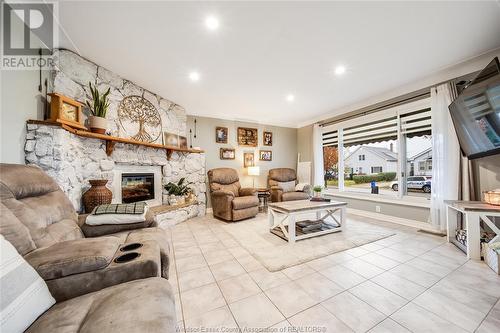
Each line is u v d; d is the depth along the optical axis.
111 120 2.74
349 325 1.21
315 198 3.27
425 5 1.65
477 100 2.10
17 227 0.97
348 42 2.13
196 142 4.50
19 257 0.77
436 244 2.47
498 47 2.24
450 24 1.87
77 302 0.81
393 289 1.57
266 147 5.45
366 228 3.14
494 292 1.51
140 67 2.62
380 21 1.83
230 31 1.95
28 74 1.83
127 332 0.61
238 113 4.69
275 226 2.88
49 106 2.09
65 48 2.21
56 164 1.89
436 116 2.84
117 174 2.88
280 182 5.16
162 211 3.16
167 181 3.71
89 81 2.46
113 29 1.91
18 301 0.66
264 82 3.07
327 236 2.78
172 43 2.13
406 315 1.29
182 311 1.34
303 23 1.84
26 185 1.25
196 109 4.36
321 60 2.47
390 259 2.08
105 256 0.95
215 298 1.48
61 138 1.93
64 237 1.31
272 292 1.54
